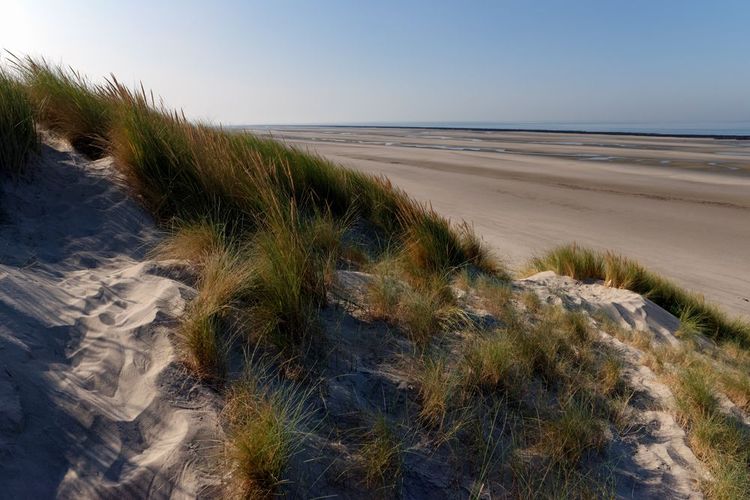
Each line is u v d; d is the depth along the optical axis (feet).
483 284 15.97
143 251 12.66
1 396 6.14
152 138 15.44
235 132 23.89
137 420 6.78
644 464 9.03
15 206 12.39
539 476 8.10
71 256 11.36
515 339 11.45
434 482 7.52
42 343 7.46
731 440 10.07
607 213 46.85
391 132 344.69
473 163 90.79
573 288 20.76
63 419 6.34
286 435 6.87
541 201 52.08
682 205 51.39
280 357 8.83
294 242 11.39
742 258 33.81
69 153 15.62
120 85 18.54
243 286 9.75
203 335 8.00
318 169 21.40
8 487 5.34
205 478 6.21
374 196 21.66
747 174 79.41
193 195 14.71
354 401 8.47
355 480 7.07
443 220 21.43
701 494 8.55
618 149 142.92
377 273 13.42
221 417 7.16
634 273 22.44
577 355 12.25
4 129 13.12
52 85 17.52
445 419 8.66
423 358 10.02
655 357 13.74
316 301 10.81
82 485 5.72
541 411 9.58
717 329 20.74
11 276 8.80
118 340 8.09
